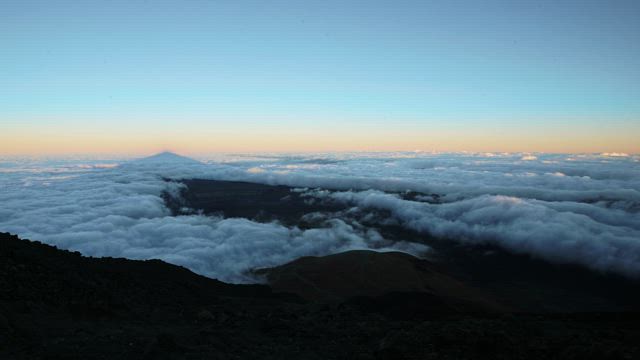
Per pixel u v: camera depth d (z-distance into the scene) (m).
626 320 41.91
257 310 29.39
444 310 50.66
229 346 19.45
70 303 21.14
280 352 19.67
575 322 34.66
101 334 18.14
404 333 20.42
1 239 28.47
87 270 28.53
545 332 24.23
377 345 21.09
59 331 17.92
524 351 19.05
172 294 29.59
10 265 23.39
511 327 23.00
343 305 32.88
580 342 19.69
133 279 30.36
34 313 19.16
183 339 18.69
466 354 18.62
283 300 41.16
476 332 20.09
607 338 24.36
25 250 27.45
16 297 20.36
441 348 19.23
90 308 21.44
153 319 22.77
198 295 31.92
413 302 53.59
